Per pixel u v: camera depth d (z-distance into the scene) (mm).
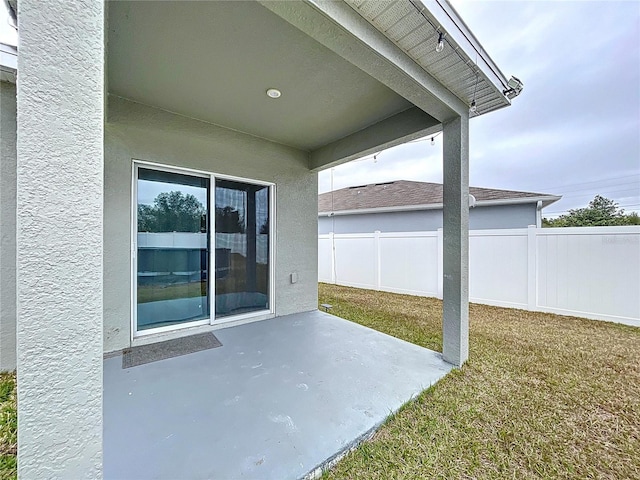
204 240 4656
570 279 5777
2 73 3057
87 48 976
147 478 1720
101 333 980
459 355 3359
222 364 3357
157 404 2514
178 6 2189
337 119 4383
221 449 1966
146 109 3961
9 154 3246
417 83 2727
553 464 1893
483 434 2176
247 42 2635
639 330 4812
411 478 1771
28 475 872
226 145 4789
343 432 2152
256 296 5371
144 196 4082
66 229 925
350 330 4727
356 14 2107
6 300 3186
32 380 875
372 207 13008
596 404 2582
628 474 1816
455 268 3406
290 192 5758
